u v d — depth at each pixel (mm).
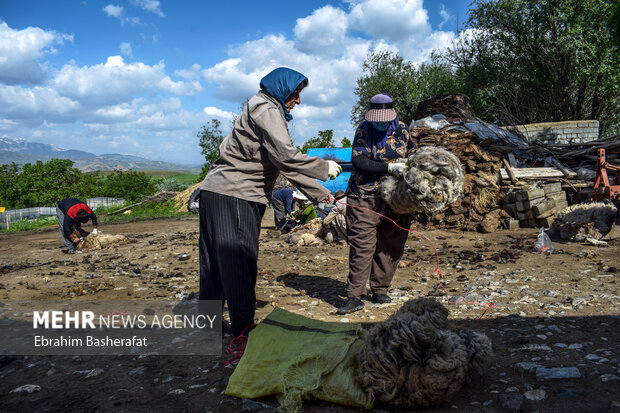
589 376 2479
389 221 4117
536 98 20359
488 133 11711
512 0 20469
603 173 7895
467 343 2391
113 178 39531
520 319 3660
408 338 2246
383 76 26344
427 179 3516
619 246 6434
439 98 14188
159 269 6941
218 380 2766
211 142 28000
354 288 4172
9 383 2850
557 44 18484
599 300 4012
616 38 15695
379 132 4035
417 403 2260
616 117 18312
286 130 3240
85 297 5152
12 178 42750
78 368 3066
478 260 6305
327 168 3314
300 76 3295
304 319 3146
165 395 2590
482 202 9320
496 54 22000
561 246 6812
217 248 3256
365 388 2316
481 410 2238
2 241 13273
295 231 9641
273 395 2492
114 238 10102
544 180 9438
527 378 2549
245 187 3254
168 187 36125
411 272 5871
